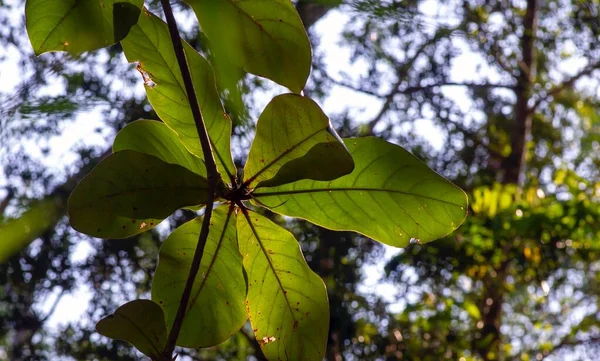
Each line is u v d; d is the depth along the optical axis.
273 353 0.86
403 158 0.82
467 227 4.02
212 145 0.81
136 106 2.65
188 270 0.84
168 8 0.75
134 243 4.27
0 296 4.14
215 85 0.80
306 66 0.77
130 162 0.77
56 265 4.01
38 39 0.80
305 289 0.85
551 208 4.07
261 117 0.77
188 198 0.78
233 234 0.84
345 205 0.84
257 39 0.76
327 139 0.76
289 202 0.83
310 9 1.63
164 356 0.66
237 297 0.86
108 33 0.82
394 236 0.86
